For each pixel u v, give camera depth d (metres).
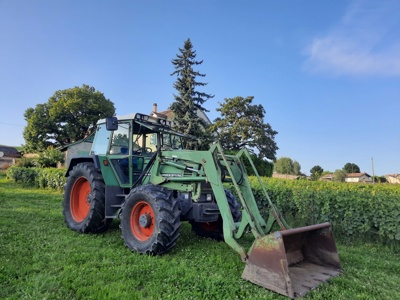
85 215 5.70
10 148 49.56
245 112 28.94
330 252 3.86
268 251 3.18
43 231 5.36
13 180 18.47
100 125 6.01
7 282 3.07
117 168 5.41
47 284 3.03
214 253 4.38
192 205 4.70
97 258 3.95
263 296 2.93
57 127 37.47
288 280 2.95
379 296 3.13
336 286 3.29
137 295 2.86
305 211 6.68
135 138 5.45
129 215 4.63
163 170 4.95
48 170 14.91
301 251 4.01
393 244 5.54
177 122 22.30
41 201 9.54
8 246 4.25
